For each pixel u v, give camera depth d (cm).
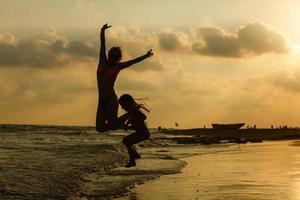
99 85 805
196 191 1247
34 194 1148
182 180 1466
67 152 2247
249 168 1783
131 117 823
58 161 1820
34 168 1570
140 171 1692
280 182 1389
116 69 802
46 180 1337
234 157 2347
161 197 1169
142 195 1201
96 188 1298
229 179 1472
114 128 810
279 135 5872
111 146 2652
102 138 4266
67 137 4422
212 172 1669
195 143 4050
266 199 1120
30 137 4334
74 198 1146
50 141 3522
